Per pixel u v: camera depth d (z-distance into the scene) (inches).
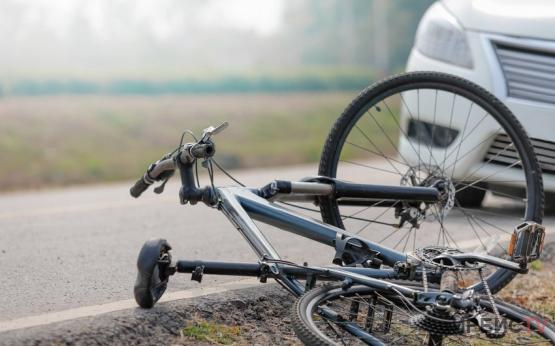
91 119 789.9
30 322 143.6
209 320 151.0
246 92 1263.5
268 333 149.5
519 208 271.4
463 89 166.7
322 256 206.7
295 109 1021.2
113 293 169.2
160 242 145.6
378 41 2397.9
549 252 210.5
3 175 581.0
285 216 145.6
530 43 226.1
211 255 207.0
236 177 416.2
